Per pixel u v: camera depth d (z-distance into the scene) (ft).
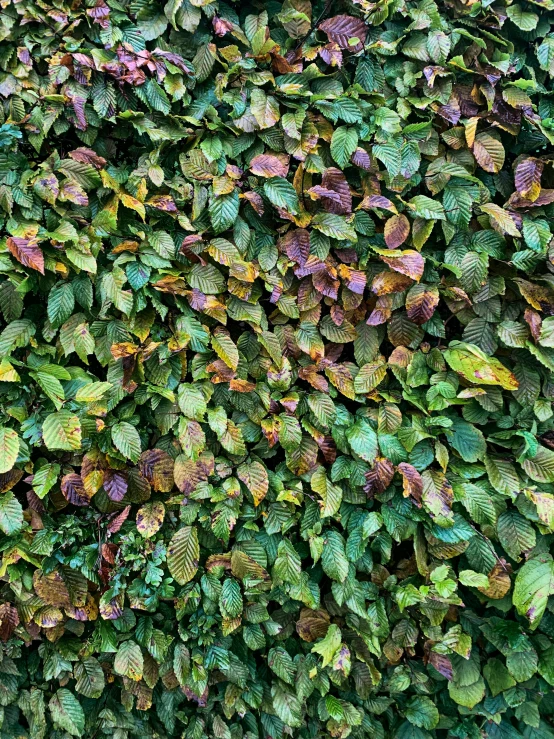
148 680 2.15
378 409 2.23
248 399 2.15
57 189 1.94
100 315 2.00
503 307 2.29
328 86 2.16
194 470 2.07
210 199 2.04
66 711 2.11
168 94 2.10
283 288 2.14
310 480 2.17
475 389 2.12
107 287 1.96
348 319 2.23
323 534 2.20
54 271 1.98
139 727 2.27
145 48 2.07
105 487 2.01
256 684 2.29
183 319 2.05
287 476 2.20
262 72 2.08
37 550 1.98
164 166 2.13
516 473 2.19
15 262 1.93
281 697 2.23
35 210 1.97
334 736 2.29
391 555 2.38
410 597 2.13
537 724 2.27
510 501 2.26
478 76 2.24
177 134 2.07
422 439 2.18
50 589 2.01
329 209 2.13
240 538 2.17
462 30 2.22
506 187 2.31
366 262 2.18
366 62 2.18
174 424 2.10
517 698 2.28
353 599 2.20
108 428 2.03
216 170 2.08
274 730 2.30
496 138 2.26
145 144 2.12
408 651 2.29
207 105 2.09
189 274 2.07
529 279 2.23
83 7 2.05
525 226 2.17
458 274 2.14
